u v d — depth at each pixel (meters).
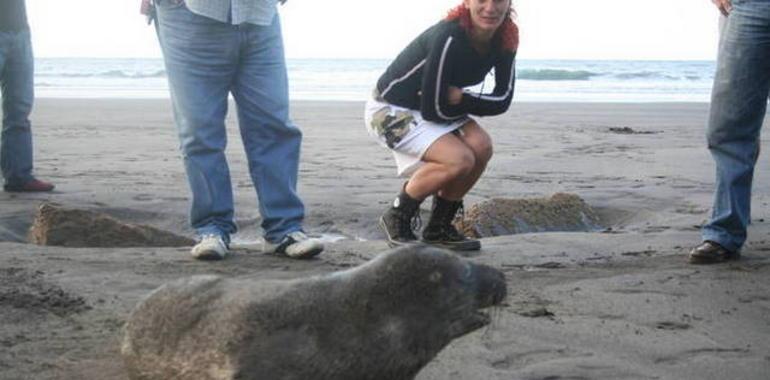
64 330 4.04
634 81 53.78
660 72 65.44
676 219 7.61
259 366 2.84
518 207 7.45
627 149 13.42
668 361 3.74
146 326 3.08
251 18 5.52
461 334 3.03
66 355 3.72
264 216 5.80
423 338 2.94
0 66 8.26
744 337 4.05
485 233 7.13
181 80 5.58
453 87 5.78
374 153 12.55
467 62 5.75
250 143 5.78
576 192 9.02
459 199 6.10
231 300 2.95
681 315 4.38
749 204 5.57
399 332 2.90
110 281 4.90
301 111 21.77
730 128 5.45
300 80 49.38
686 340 4.00
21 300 4.43
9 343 3.85
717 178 5.55
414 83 5.88
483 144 6.06
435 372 3.55
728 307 4.53
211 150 5.68
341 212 8.00
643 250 6.04
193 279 3.17
